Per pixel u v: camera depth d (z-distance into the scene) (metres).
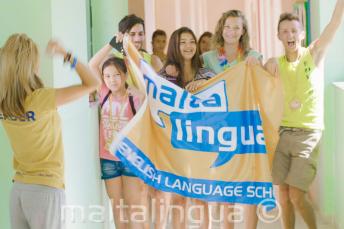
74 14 3.87
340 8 3.83
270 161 3.80
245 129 3.74
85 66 3.06
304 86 4.04
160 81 3.81
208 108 3.77
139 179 4.22
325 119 4.71
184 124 3.79
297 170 4.08
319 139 4.12
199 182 3.80
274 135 3.77
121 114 4.21
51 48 3.04
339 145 4.49
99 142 4.37
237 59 4.16
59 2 3.64
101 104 4.28
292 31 4.00
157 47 4.90
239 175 3.77
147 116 3.82
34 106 2.98
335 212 4.72
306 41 5.03
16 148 3.08
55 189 3.05
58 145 3.11
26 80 3.00
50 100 3.00
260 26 5.98
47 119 3.03
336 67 4.64
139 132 3.80
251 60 3.74
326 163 4.76
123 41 3.88
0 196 3.77
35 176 3.05
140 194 4.25
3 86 3.00
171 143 3.81
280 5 5.88
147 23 6.30
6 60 2.98
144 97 3.84
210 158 3.78
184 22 6.30
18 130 3.03
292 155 4.11
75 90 3.03
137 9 6.34
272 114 3.75
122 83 4.20
